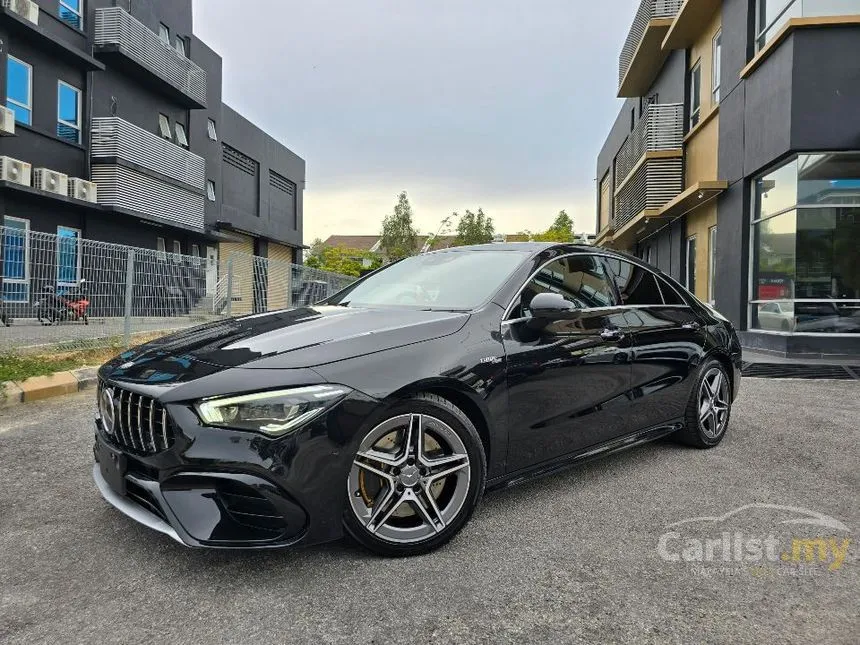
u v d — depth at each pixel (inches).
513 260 134.4
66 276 304.0
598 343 131.3
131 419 94.0
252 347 100.4
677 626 79.5
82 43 655.8
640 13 657.6
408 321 111.6
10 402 220.7
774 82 376.8
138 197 700.0
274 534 88.5
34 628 78.4
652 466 150.0
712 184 447.5
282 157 1182.3
